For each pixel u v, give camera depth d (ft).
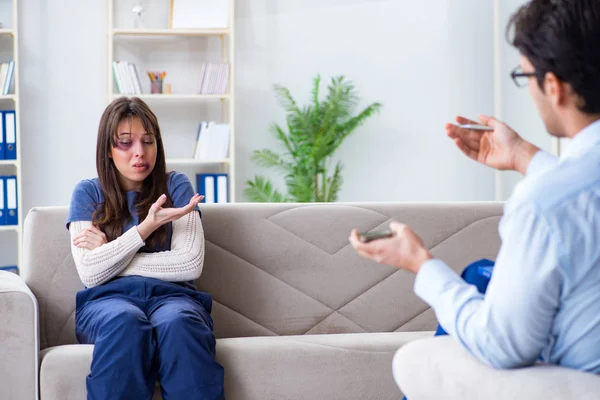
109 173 7.91
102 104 18.35
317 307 8.43
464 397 3.75
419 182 19.76
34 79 17.99
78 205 7.86
